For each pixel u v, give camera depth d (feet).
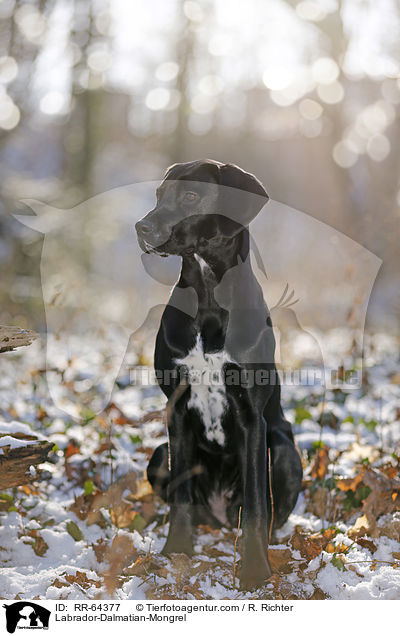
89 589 9.64
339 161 41.73
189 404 10.88
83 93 43.96
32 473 9.95
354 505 12.62
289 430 12.30
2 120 38.96
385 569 10.21
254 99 50.85
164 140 51.16
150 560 10.37
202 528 12.22
